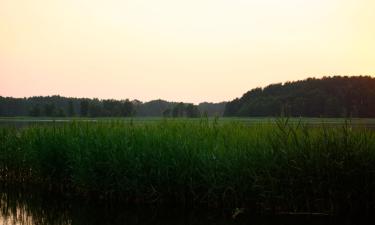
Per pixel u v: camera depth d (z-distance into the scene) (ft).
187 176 34.17
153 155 35.78
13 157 47.73
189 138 37.37
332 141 32.35
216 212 32.71
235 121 48.29
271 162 32.04
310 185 31.35
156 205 35.01
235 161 32.94
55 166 42.01
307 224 28.96
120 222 30.73
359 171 30.60
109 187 37.68
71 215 32.99
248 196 32.68
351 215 30.96
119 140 39.19
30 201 38.04
